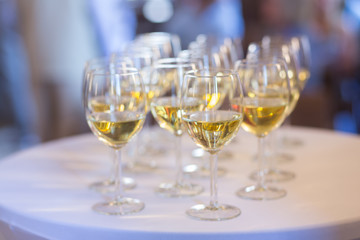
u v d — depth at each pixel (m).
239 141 1.39
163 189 1.09
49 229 0.97
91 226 0.94
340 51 3.06
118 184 1.04
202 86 0.97
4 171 1.21
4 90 3.98
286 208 0.99
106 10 3.17
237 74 0.98
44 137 3.13
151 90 1.13
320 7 2.99
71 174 1.19
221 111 0.97
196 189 1.09
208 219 0.95
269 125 1.05
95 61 1.28
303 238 0.92
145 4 3.36
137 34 3.38
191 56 1.24
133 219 0.97
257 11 2.88
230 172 1.17
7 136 3.76
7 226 1.02
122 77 1.02
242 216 0.97
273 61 1.12
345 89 3.14
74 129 3.17
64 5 2.96
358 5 3.24
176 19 3.06
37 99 3.09
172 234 0.92
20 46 3.89
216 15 3.04
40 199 1.06
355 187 1.07
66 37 3.01
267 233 0.91
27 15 2.95
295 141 1.34
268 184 1.10
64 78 3.07
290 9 2.94
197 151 1.33
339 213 0.96
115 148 1.03
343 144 1.32
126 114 1.02
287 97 1.08
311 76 3.02
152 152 1.33
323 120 2.37
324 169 1.16
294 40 1.46
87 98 1.03
